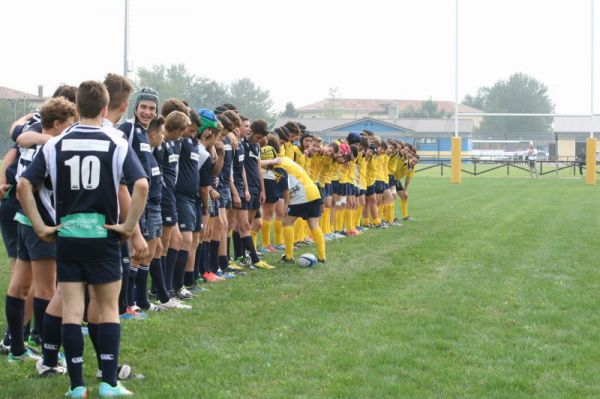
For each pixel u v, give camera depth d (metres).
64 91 7.46
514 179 44.31
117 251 5.77
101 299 5.81
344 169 16.75
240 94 94.44
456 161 39.62
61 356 7.03
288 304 9.38
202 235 10.66
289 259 12.86
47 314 6.30
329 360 6.99
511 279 11.28
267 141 13.76
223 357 7.05
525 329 8.27
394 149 19.53
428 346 7.53
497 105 131.38
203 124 10.04
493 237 16.53
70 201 5.63
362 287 10.58
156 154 9.12
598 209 24.05
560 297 9.96
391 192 19.45
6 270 11.76
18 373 6.52
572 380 6.55
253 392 6.07
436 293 10.18
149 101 7.99
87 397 5.88
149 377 6.46
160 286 9.15
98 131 5.70
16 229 7.20
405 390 6.19
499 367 6.88
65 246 5.62
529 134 101.56
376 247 14.81
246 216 12.21
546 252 14.17
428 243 15.45
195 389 6.12
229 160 11.44
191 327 8.21
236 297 9.86
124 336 7.75
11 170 7.13
